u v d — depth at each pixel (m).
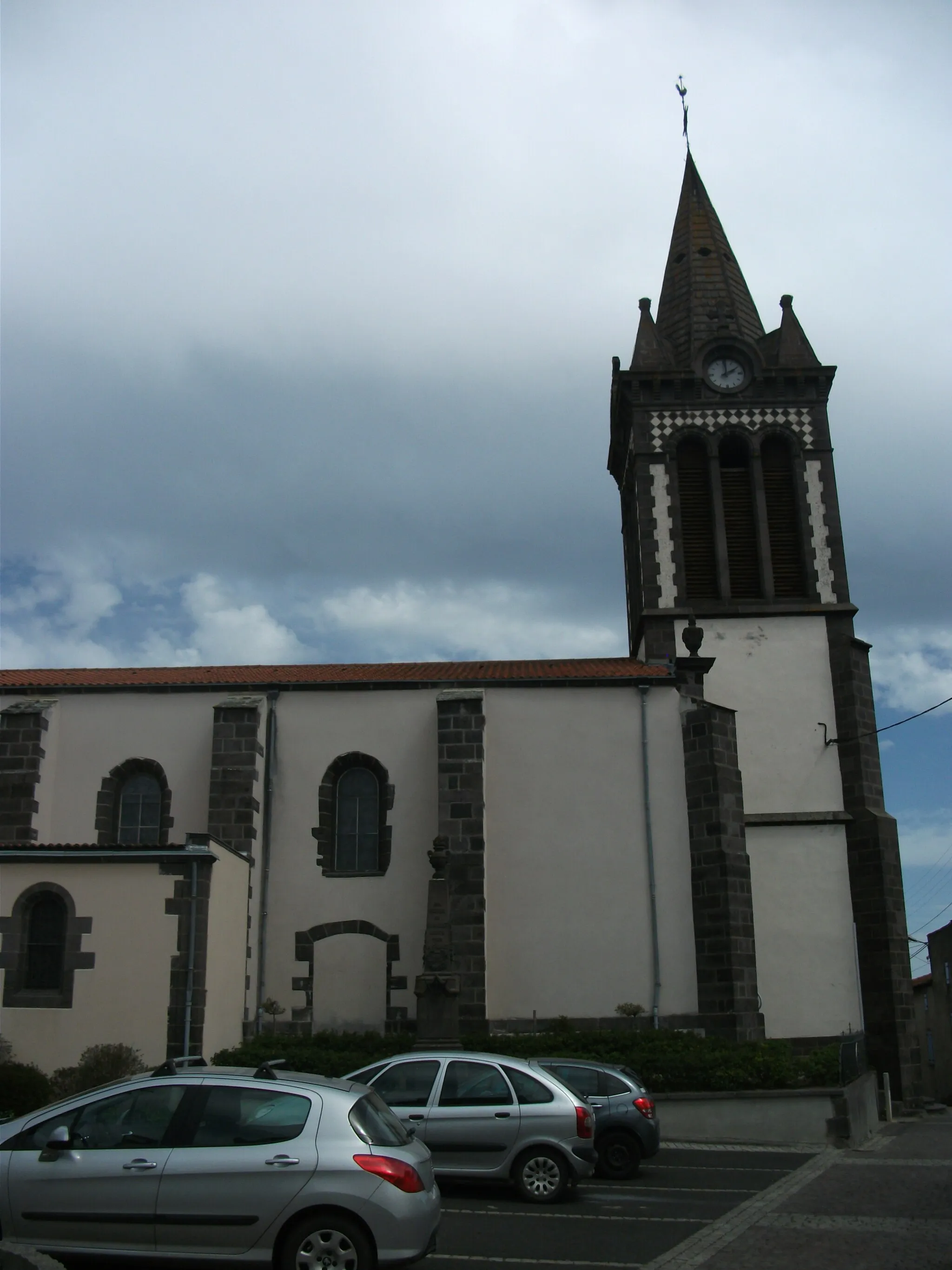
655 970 31.12
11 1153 11.84
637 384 42.72
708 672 39.03
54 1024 26.17
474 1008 30.11
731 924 31.00
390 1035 29.88
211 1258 11.34
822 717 38.53
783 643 39.53
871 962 35.19
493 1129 17.47
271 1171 11.48
